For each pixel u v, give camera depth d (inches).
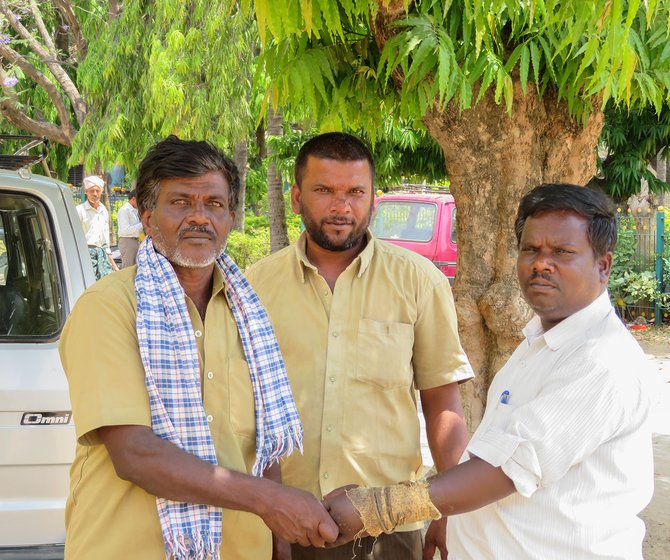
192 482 75.7
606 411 74.1
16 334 127.4
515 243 147.1
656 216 502.9
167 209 83.3
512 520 77.9
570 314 80.4
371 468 104.3
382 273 107.4
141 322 78.8
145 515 79.5
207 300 87.9
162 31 466.9
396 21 122.0
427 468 215.9
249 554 87.1
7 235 133.6
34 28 676.7
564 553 76.3
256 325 87.7
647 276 492.7
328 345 105.4
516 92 140.3
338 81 138.9
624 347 77.4
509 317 144.9
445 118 143.1
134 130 489.1
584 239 79.4
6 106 609.9
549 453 74.5
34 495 115.6
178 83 435.2
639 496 77.5
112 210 797.9
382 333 105.6
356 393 104.7
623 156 442.3
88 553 79.7
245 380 86.0
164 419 78.0
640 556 79.7
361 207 105.4
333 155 103.6
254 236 689.0
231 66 430.0
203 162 83.3
